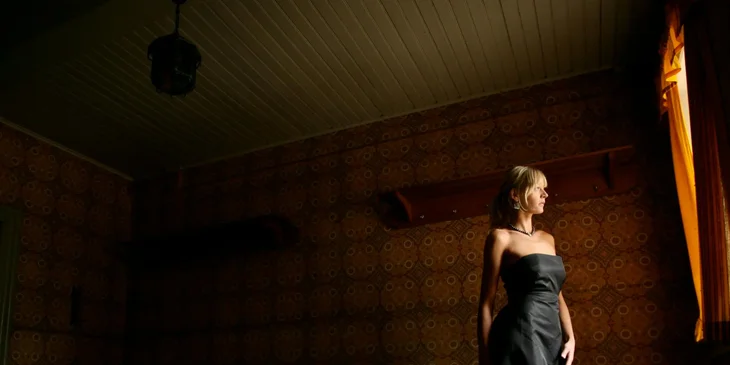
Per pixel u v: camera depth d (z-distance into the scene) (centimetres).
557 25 439
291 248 566
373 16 421
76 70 466
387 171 548
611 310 446
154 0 362
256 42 446
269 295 562
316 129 582
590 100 495
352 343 519
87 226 595
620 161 464
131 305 616
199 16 412
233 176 613
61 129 555
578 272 461
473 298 487
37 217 548
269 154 604
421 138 543
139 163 632
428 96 532
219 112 543
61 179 579
